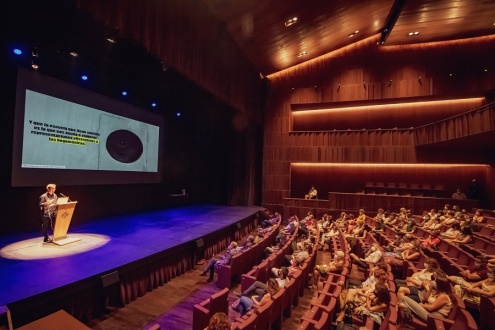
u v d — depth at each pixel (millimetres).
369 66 13172
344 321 3857
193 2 7441
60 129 7270
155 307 4840
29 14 5133
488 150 11539
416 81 12445
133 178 9734
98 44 6469
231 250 6203
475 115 8602
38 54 6395
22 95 6414
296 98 14273
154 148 10750
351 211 12367
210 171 14664
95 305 4426
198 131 13773
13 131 6281
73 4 4379
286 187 14172
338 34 11953
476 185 11039
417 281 4605
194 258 6848
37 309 3662
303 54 13117
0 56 6137
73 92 7613
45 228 5926
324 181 14211
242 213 11477
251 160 14203
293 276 4773
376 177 13445
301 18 9570
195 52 7574
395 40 12398
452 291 3727
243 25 9234
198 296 5340
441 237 7379
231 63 10227
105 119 8625
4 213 6570
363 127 13938
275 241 8836
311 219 11008
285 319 4559
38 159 6773
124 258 5066
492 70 11469
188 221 9211
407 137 12281
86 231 7246
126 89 9227
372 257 6191
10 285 3789
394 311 3332
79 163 7793
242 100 11445
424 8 9711
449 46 12164
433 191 12227
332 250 8258
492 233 7555
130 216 9781
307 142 13953
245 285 4988
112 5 4832
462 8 9641
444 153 11914
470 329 2631
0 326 3139
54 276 4141
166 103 11203
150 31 5812
